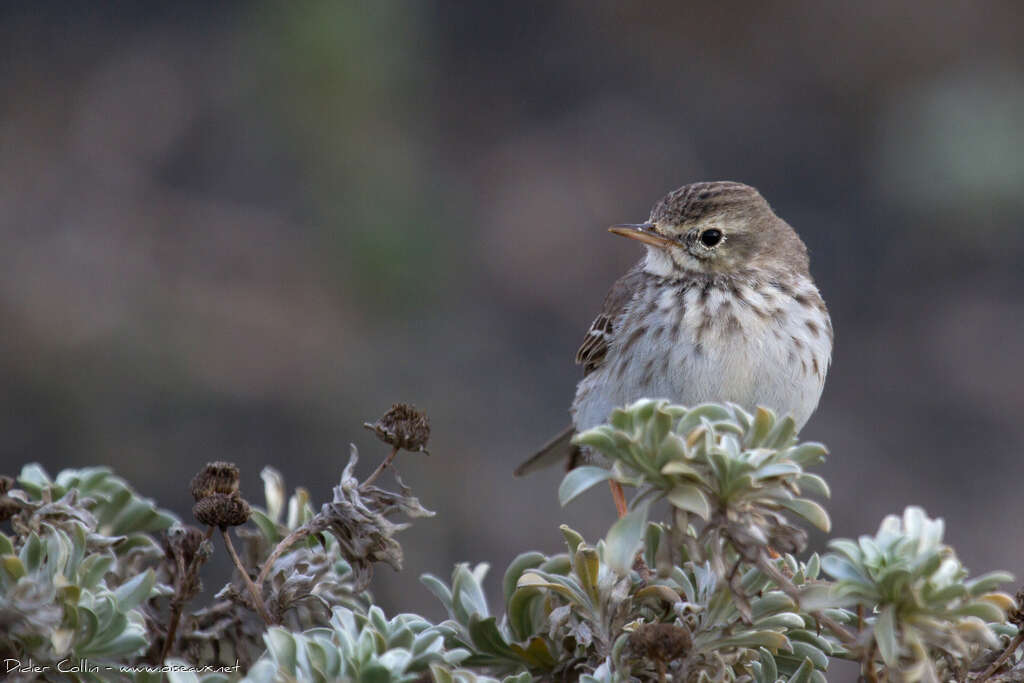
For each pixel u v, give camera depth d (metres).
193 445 13.50
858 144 18.20
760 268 7.55
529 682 4.06
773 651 4.36
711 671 4.12
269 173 16.25
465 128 18.12
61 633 3.94
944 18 18.50
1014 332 16.11
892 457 14.88
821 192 17.83
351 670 3.82
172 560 4.84
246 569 4.90
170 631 4.50
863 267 16.92
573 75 19.03
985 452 14.98
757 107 18.70
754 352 7.20
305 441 13.74
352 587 4.82
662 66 19.14
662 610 4.42
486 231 16.78
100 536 4.45
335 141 15.90
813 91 18.72
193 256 15.39
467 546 12.90
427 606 12.05
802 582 4.47
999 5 18.45
